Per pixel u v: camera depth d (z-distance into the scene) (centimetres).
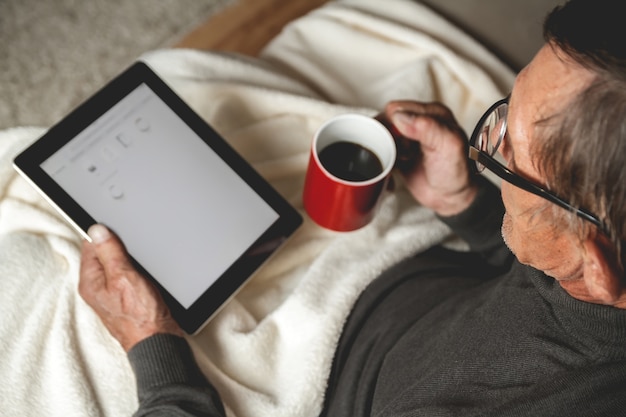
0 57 140
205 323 82
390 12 116
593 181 46
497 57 113
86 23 145
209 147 86
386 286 93
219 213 85
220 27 145
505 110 59
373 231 96
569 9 47
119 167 81
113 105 82
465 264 98
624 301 53
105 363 85
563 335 60
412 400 69
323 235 98
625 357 56
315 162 80
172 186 84
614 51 43
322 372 88
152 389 74
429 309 84
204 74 104
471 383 65
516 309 66
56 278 89
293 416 87
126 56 145
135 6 148
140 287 78
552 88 46
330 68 114
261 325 90
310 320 90
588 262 51
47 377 83
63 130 79
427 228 98
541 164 49
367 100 112
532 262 60
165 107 85
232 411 85
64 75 141
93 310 85
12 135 96
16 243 89
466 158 84
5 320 85
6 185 92
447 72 111
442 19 114
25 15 143
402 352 78
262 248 86
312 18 117
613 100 43
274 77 107
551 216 52
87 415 81
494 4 114
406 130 84
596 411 55
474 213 89
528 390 59
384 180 81
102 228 77
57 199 77
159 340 77
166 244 82
